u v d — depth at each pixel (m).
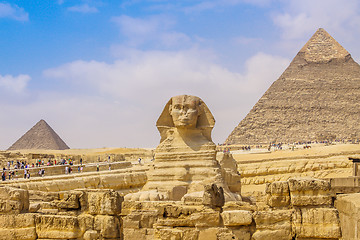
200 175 57.69
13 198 32.53
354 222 26.94
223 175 60.53
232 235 28.45
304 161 120.56
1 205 32.41
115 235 32.25
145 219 33.19
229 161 65.75
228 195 54.12
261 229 28.50
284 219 28.33
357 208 26.69
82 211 33.34
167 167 59.00
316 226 27.75
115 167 112.62
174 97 60.81
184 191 56.62
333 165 118.56
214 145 59.69
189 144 59.69
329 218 27.64
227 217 29.36
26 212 32.97
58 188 68.31
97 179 72.81
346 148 179.25
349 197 29.56
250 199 57.72
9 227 31.94
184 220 30.94
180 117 59.50
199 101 61.22
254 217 28.78
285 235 28.08
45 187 67.19
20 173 96.62
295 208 28.42
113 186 74.19
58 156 152.25
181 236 30.06
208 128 60.94
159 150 60.47
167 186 57.44
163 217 32.34
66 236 31.50
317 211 27.88
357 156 117.75
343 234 28.81
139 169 85.88
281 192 29.09
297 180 28.62
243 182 118.25
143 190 58.84
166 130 61.72
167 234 30.31
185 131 60.25
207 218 30.00
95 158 151.12
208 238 29.64
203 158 58.75
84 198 33.50
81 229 32.16
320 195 28.23
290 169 120.31
